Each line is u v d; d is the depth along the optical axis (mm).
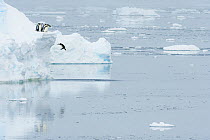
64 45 158625
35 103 104250
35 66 123188
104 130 87375
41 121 91688
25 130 86375
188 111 101188
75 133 85500
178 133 86250
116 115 97188
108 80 133875
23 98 106750
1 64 117125
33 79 123812
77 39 160375
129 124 91250
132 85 127688
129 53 198250
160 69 156750
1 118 93000
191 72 151375
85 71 146875
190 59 182625
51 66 153750
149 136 84438
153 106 105000
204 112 100375
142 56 189375
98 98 111062
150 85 128250
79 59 160500
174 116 97062
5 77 118500
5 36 117188
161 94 117250
